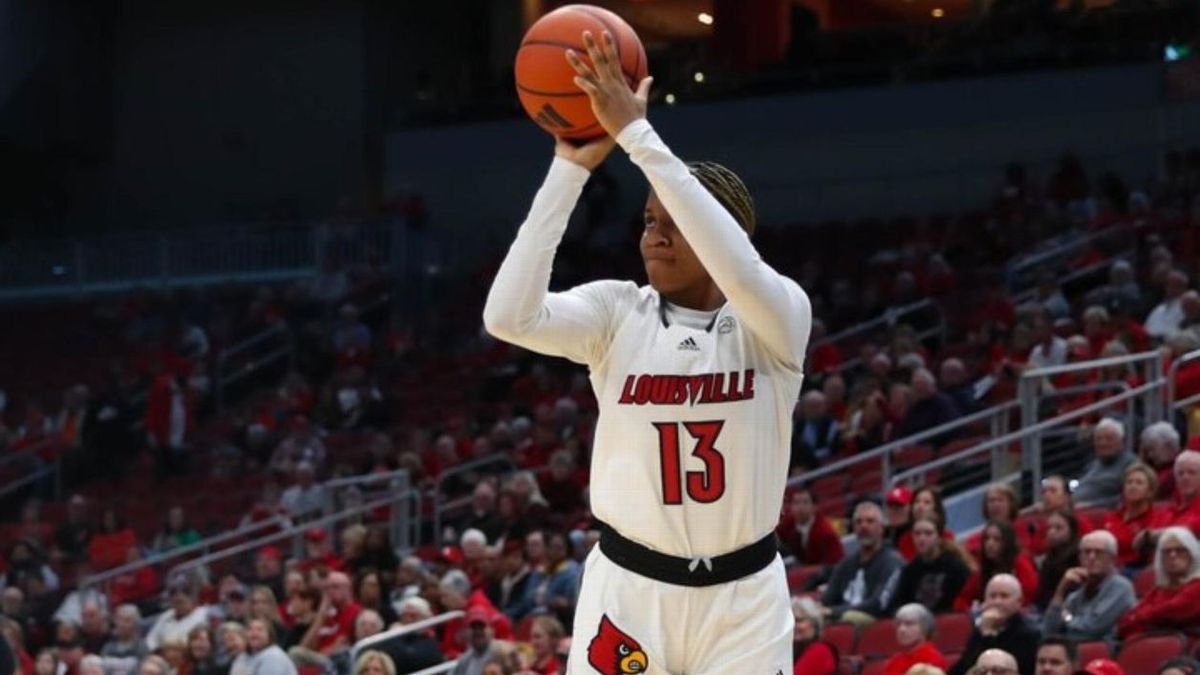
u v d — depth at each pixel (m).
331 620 26.67
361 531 29.81
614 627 8.43
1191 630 19.22
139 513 42.66
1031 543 23.42
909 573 22.42
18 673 25.81
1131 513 22.25
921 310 41.00
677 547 8.38
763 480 8.42
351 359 47.22
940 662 19.23
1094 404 26.53
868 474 30.34
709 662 8.43
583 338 8.48
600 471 8.53
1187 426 26.69
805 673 20.16
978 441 30.06
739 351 8.42
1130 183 48.47
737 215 8.67
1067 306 37.03
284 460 42.00
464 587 26.56
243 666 25.02
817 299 43.72
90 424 45.22
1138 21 49.81
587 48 8.07
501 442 38.50
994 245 43.84
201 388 47.72
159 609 35.09
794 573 25.30
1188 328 30.36
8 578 37.12
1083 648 19.02
